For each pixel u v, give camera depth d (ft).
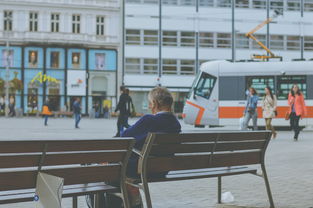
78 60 199.11
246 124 72.33
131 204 18.30
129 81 200.13
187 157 18.76
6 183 13.64
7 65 180.75
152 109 18.63
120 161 16.31
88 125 115.03
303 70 94.63
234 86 96.68
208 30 203.10
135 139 16.34
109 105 199.72
